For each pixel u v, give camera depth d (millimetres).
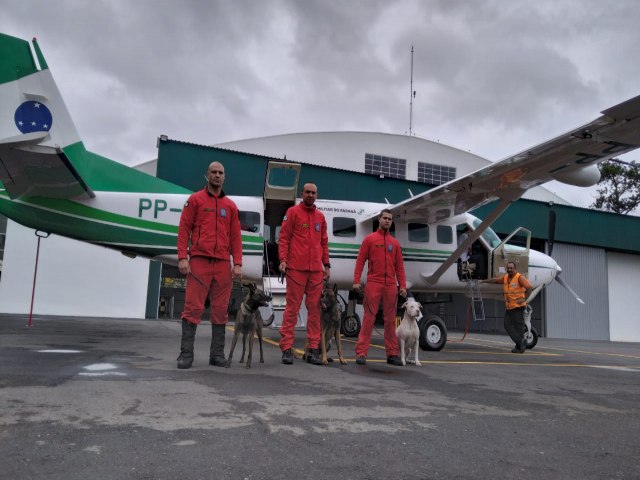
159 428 2490
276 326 11953
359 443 2393
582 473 2115
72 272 15352
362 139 27594
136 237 8164
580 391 4324
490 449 2404
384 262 5715
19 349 5637
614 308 20938
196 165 15008
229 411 2910
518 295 8578
